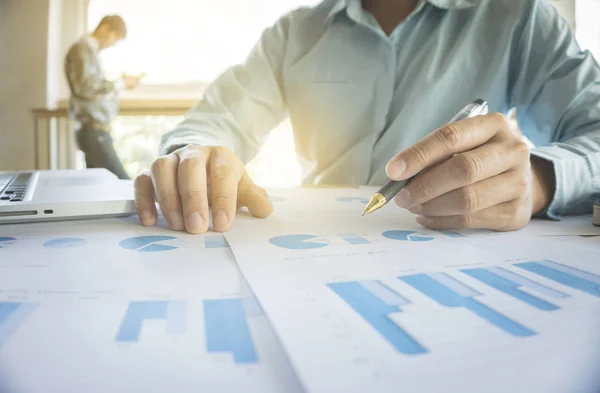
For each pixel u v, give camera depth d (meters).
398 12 0.81
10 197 0.45
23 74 2.25
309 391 0.14
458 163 0.38
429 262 0.29
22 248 0.33
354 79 0.81
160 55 2.21
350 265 0.28
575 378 0.15
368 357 0.16
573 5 1.80
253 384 0.14
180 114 2.19
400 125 0.77
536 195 0.46
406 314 0.20
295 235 0.38
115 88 2.04
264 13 2.13
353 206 0.54
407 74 0.79
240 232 0.39
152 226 0.41
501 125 0.40
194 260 0.30
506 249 0.33
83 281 0.25
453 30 0.79
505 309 0.21
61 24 2.30
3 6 2.21
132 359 0.16
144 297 0.22
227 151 0.47
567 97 0.67
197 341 0.17
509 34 0.75
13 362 0.16
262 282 0.25
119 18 2.07
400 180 0.39
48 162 2.26
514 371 0.15
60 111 2.19
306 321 0.19
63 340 0.17
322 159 0.84
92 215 0.43
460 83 0.77
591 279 0.26
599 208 0.43
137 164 2.27
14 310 0.21
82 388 0.14
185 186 0.40
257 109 0.85
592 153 0.50
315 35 0.86
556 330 0.19
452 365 0.15
